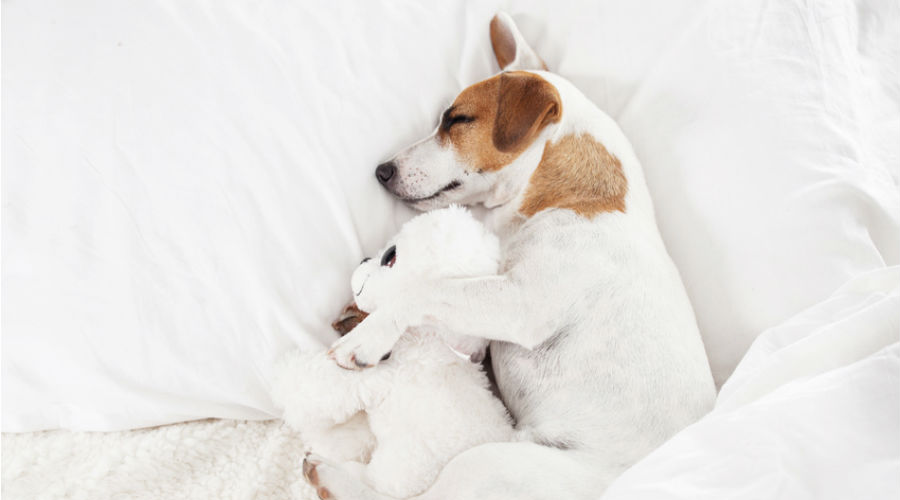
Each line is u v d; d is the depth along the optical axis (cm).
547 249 152
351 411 146
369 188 166
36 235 145
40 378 150
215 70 158
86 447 154
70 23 154
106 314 148
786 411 102
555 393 150
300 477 155
